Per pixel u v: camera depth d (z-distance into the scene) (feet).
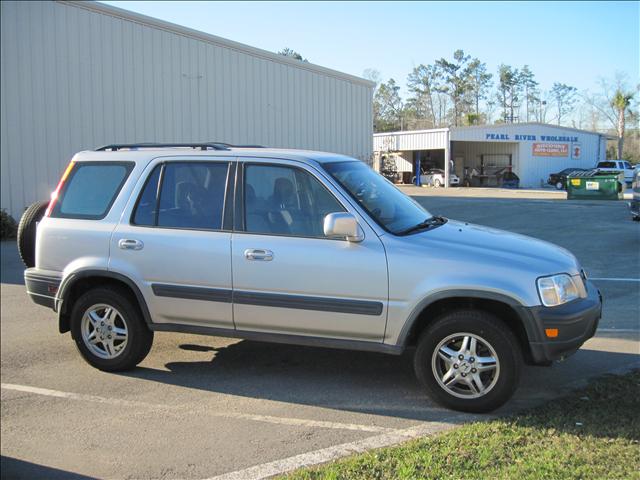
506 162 162.61
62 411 16.26
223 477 12.57
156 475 12.84
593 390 16.14
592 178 97.91
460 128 152.05
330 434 14.40
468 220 65.87
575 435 13.37
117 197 18.58
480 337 14.97
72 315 19.01
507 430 13.75
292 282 16.29
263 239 16.66
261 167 17.35
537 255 15.62
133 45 60.54
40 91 54.39
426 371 15.55
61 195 19.36
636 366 18.45
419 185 161.99
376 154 174.70
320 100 84.38
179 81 65.00
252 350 20.85
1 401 16.97
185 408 16.20
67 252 18.74
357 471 12.14
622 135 158.20
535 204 87.45
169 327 17.92
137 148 19.44
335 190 16.46
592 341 21.15
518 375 14.84
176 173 18.17
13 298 30.35
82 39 56.70
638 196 59.06
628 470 11.71
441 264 15.21
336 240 16.06
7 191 53.11
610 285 30.45
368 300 15.70
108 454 13.84
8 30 52.54
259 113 74.74
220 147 18.78
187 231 17.51
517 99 323.98
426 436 13.85
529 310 14.64
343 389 17.26
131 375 18.70
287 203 16.89
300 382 17.87
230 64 70.59
